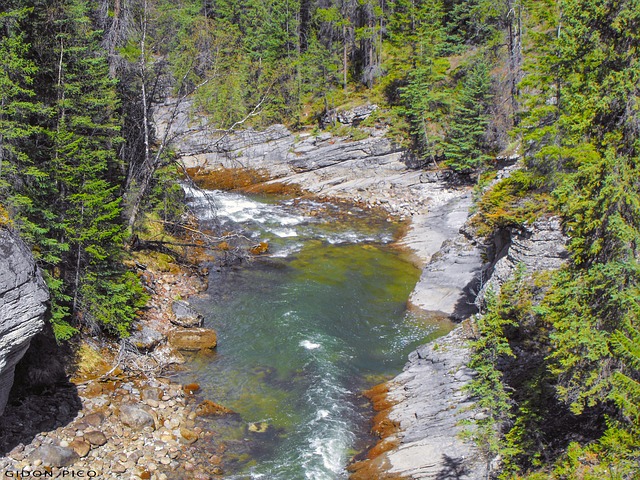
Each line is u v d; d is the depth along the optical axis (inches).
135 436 591.8
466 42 2285.9
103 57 829.8
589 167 437.4
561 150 759.1
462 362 709.3
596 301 438.3
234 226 1451.8
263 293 1033.5
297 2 2405.3
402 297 1063.6
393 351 853.2
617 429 397.7
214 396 705.0
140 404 647.1
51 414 586.6
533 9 1565.0
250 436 629.9
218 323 903.7
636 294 409.4
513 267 772.6
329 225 1537.9
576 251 458.3
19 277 458.0
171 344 804.6
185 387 713.6
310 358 797.9
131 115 1059.3
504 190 891.4
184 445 599.2
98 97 829.8
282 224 1518.2
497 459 521.3
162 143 1007.0
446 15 2417.6
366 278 1151.0
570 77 716.0
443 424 609.0
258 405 690.8
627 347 394.0
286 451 605.6
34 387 621.9
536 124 1031.0
